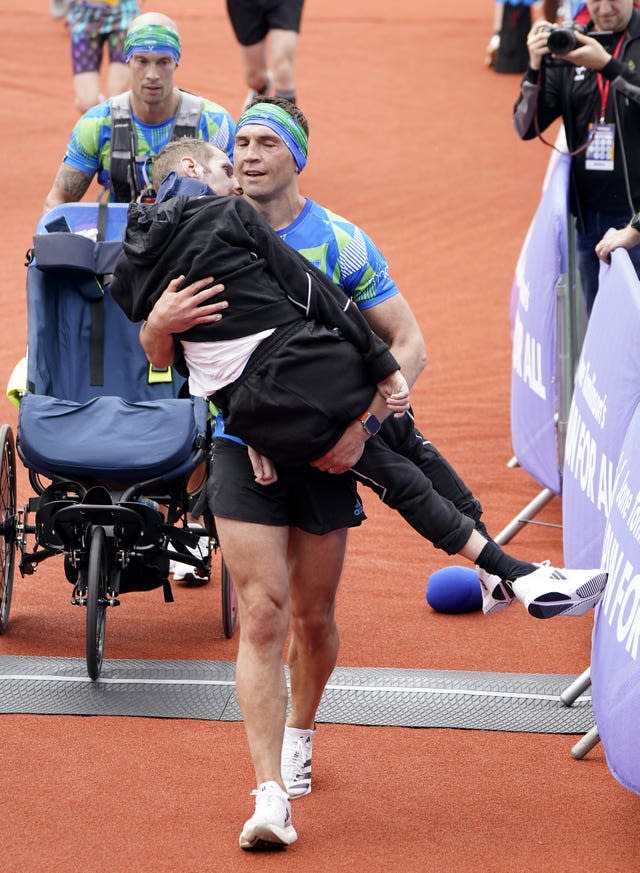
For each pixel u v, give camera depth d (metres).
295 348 14.39
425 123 56.22
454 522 15.41
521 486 27.97
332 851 14.97
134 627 21.42
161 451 19.20
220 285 14.36
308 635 15.97
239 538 14.95
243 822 15.52
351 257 15.47
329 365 14.47
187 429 19.42
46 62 63.31
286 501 15.17
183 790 16.27
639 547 14.98
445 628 21.42
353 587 23.05
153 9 72.56
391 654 20.41
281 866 14.60
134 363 21.19
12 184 47.94
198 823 15.50
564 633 21.20
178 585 23.38
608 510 17.64
